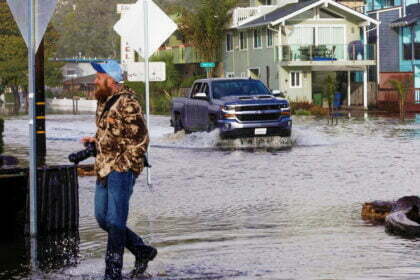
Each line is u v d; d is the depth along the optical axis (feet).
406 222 74.54
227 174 130.31
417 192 105.19
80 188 112.16
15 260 65.51
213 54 500.33
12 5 76.23
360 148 180.24
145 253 60.59
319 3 420.36
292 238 72.84
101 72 58.80
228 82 201.26
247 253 66.33
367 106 423.64
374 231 76.07
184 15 510.17
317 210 90.33
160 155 167.53
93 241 73.72
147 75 116.37
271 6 476.54
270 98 192.85
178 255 65.92
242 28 458.50
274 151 174.70
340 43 432.66
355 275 57.52
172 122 222.89
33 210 76.33
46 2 75.72
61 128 279.90
